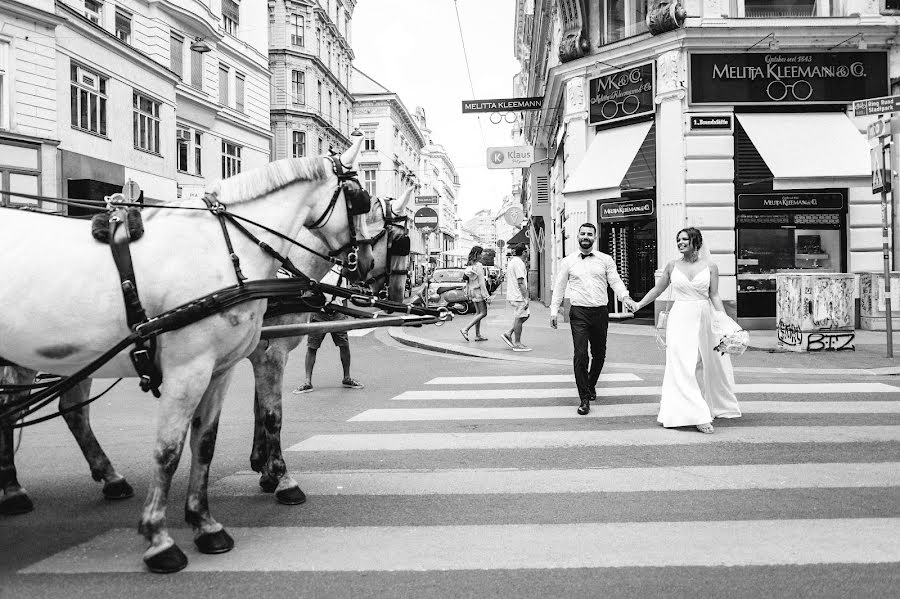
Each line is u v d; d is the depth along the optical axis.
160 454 3.59
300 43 43.19
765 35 16.36
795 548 3.85
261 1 34.84
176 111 27.11
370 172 63.00
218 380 3.94
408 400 8.61
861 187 16.23
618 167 17.52
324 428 7.04
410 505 4.66
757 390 8.84
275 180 4.25
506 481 5.19
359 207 4.73
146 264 3.60
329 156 4.67
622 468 5.50
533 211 32.19
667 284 7.22
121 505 4.71
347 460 5.81
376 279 6.77
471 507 4.61
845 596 3.27
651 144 17.28
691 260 7.03
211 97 29.84
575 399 8.55
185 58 27.88
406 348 14.98
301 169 4.38
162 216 3.79
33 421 3.75
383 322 5.00
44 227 3.64
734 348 6.74
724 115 16.48
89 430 4.83
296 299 4.83
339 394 9.11
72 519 4.41
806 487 4.95
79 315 3.50
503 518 4.39
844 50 16.56
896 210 16.39
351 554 3.81
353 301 5.38
